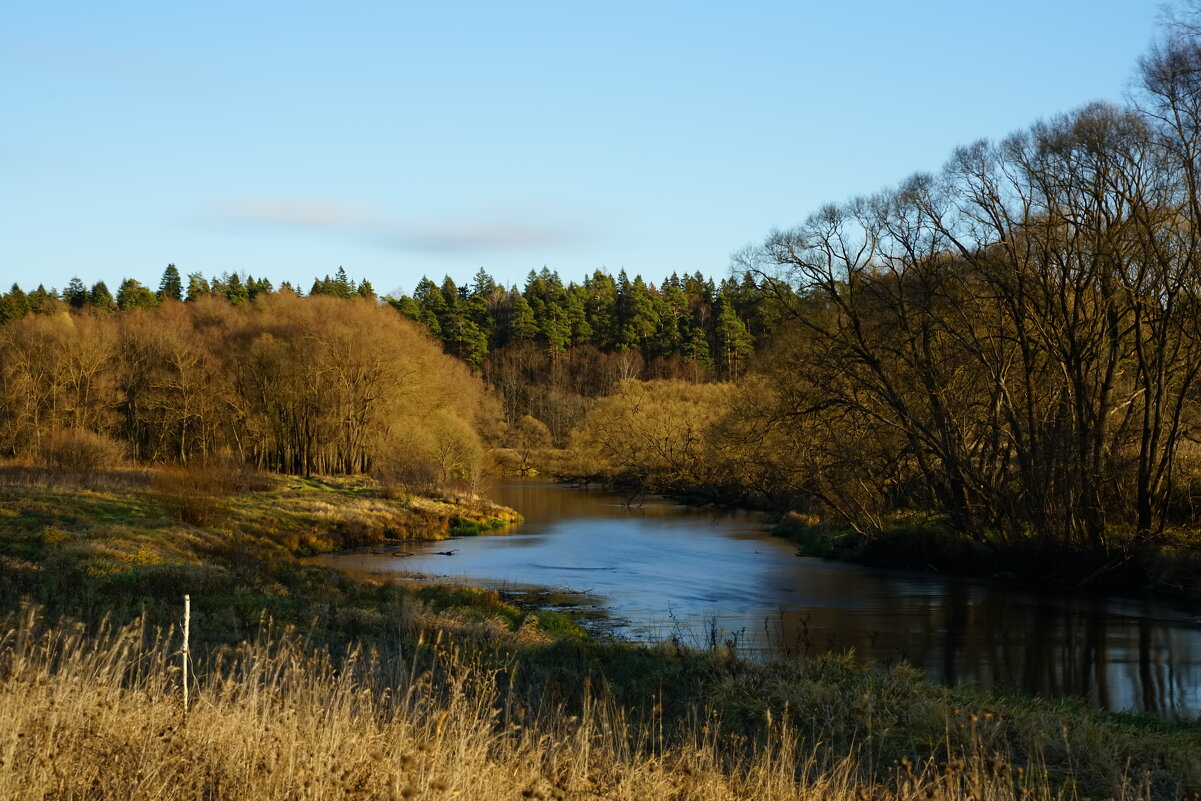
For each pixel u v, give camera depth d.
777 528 42.59
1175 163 26.94
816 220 36.91
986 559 30.33
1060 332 31.25
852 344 35.25
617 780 6.96
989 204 31.83
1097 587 27.70
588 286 150.38
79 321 68.94
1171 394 30.42
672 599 25.59
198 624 14.30
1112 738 11.01
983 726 10.84
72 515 30.31
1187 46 26.03
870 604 24.91
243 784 5.73
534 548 36.97
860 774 9.35
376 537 38.94
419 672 11.53
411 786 5.05
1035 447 30.20
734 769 8.05
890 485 38.41
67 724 6.18
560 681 12.66
